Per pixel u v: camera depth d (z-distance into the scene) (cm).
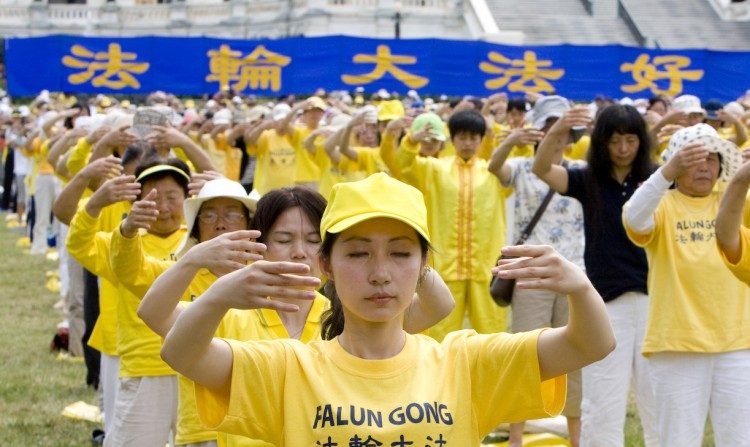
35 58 3045
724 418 1227
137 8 10512
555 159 1493
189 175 1290
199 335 659
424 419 674
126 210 1585
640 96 3244
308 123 2905
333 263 684
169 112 1972
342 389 679
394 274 676
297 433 675
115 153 1823
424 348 704
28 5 10712
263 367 685
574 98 3231
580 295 659
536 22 8912
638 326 1388
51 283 3098
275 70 3192
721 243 1102
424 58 3192
